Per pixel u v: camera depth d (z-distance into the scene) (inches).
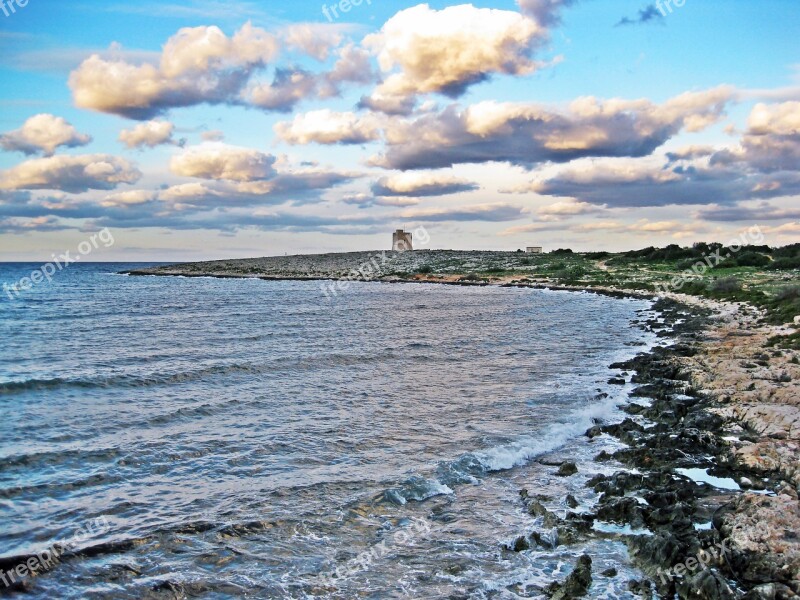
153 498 506.0
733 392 797.9
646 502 484.1
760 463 545.0
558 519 462.0
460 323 1911.9
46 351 1256.8
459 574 390.9
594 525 457.1
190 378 987.9
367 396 882.1
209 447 637.3
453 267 5590.6
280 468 578.2
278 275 5915.4
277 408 804.6
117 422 724.0
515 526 458.0
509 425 727.1
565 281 3863.2
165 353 1232.2
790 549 372.5
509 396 884.6
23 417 740.0
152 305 2568.9
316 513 478.6
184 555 414.0
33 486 526.0
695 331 1524.4
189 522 459.5
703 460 574.6
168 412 770.8
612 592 364.8
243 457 608.1
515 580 383.9
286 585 379.2
